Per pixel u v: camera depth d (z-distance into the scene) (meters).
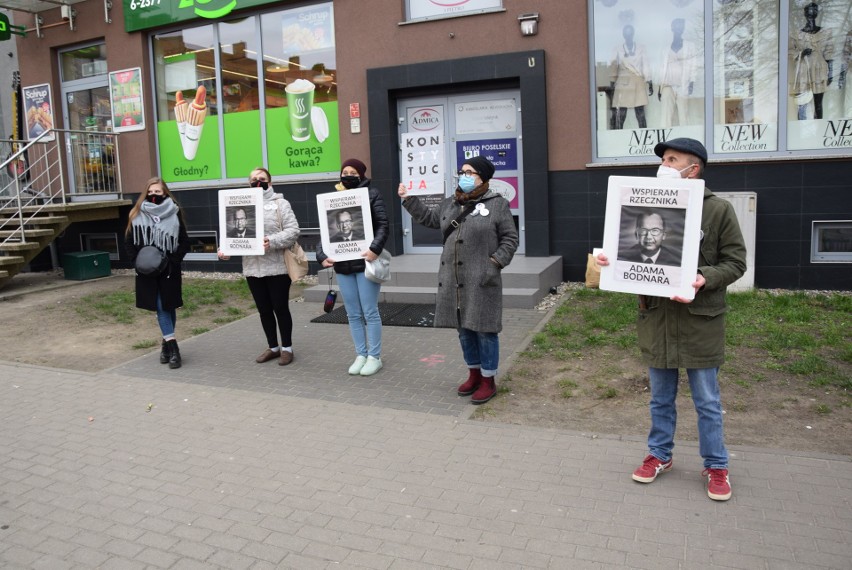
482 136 9.62
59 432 4.94
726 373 5.44
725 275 3.42
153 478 4.16
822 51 8.11
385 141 9.73
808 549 3.16
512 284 8.11
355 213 5.64
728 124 8.52
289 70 10.58
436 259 9.55
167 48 11.52
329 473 4.13
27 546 3.46
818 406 4.76
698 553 3.17
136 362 6.65
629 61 8.78
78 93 12.56
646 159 8.87
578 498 3.70
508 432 4.60
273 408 5.24
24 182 12.89
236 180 11.18
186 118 11.48
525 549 3.26
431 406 5.14
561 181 9.09
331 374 6.01
